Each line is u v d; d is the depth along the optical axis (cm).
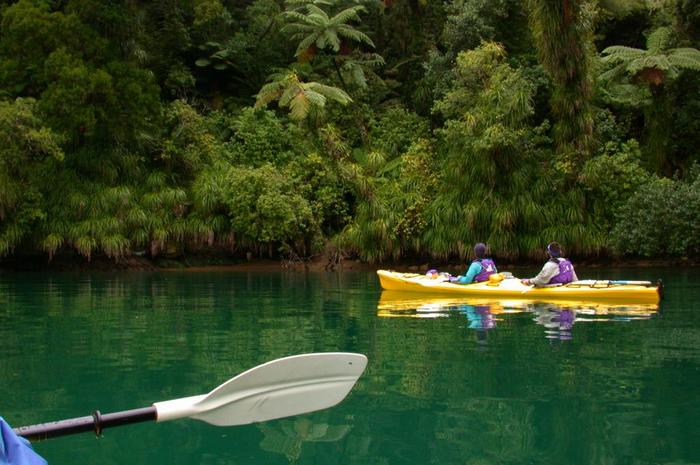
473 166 1844
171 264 1923
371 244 1903
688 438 394
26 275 1659
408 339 698
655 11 2247
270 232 1877
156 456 386
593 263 1792
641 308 924
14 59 1869
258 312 930
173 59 2375
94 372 565
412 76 2430
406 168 2019
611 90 2056
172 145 2016
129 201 1883
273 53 2481
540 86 2028
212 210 1947
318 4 2419
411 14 2486
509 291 1094
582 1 1784
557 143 1823
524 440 396
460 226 1828
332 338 710
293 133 2198
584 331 732
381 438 405
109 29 1969
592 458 368
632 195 1745
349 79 2348
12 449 258
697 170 1727
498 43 2089
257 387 395
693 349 631
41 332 764
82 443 411
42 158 1877
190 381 533
